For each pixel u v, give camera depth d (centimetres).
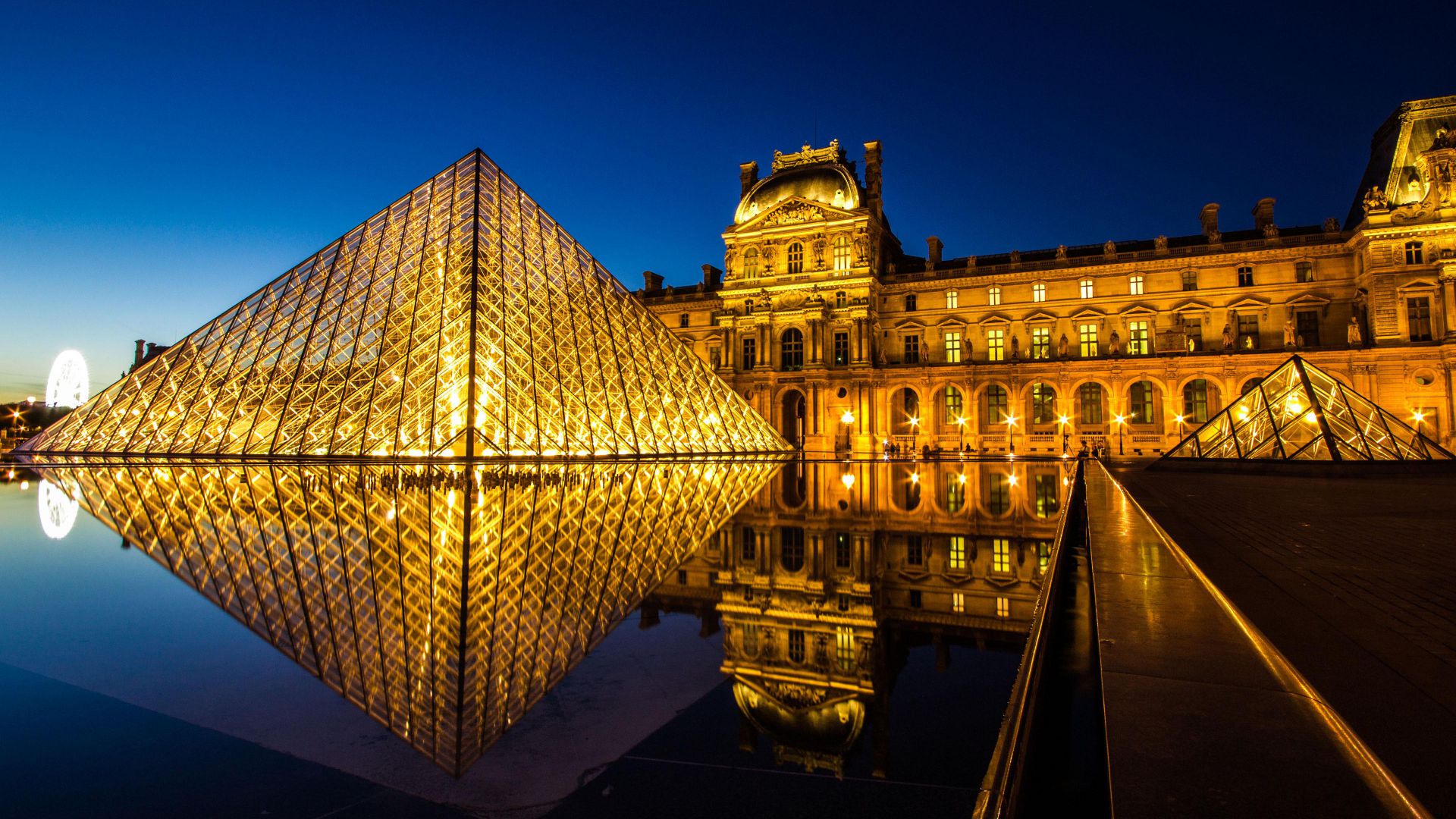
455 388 5312
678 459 6356
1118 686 557
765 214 9525
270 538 2273
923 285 9250
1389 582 992
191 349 6275
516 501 3138
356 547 2114
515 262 6125
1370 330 7169
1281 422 4803
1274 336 7769
